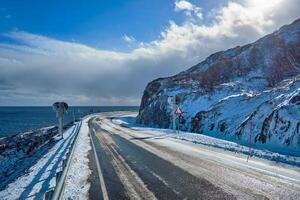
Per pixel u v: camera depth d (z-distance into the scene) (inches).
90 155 558.3
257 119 761.0
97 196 283.4
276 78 1552.7
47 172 416.5
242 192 282.7
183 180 337.7
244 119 847.1
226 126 908.0
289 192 278.8
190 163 443.8
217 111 1066.1
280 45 1851.6
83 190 306.2
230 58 2042.3
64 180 337.4
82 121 2030.0
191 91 1526.8
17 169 670.5
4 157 1076.5
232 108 1023.0
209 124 1037.2
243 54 1977.1
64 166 382.0
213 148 616.4
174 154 540.4
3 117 5526.6
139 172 389.1
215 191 288.5
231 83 1531.7
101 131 1181.1
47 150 774.5
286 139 604.4
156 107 1668.3
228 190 290.7
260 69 1712.6
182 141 769.6
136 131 1163.9
